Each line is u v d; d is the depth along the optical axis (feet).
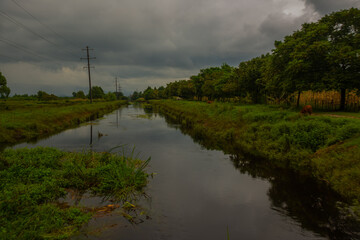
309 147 33.47
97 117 108.47
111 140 51.75
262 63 95.71
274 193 22.94
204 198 21.81
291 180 26.40
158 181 26.22
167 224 17.04
